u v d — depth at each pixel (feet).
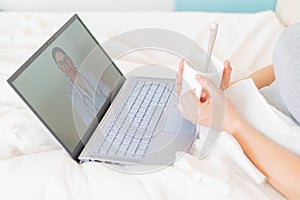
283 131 2.28
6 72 3.33
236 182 2.22
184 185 2.21
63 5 5.24
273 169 2.19
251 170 2.24
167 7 5.22
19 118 2.74
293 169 2.13
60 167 2.33
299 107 2.11
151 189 2.20
